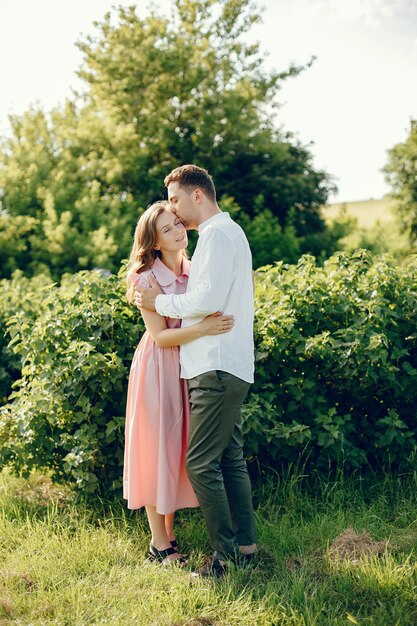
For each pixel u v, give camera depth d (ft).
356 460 14.03
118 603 10.07
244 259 10.98
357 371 13.75
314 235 63.93
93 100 58.49
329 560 11.13
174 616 9.68
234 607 9.84
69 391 13.70
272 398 13.89
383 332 14.42
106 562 11.35
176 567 11.19
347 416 13.88
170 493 11.39
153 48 56.49
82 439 13.29
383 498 13.44
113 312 13.87
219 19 58.85
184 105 59.57
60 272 44.42
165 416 11.43
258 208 61.87
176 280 11.65
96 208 47.50
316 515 12.87
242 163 63.46
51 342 14.24
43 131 53.42
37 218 47.11
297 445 13.89
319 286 14.69
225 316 10.66
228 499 11.54
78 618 9.70
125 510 13.43
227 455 11.51
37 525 12.67
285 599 10.07
